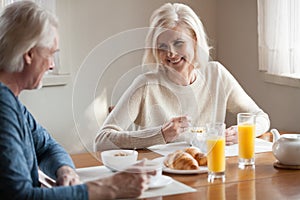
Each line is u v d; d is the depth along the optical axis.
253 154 2.15
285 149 2.10
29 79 1.77
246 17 3.67
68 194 1.61
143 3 3.90
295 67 3.24
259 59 3.46
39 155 2.11
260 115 2.76
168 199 1.73
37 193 1.59
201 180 1.95
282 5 3.24
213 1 4.01
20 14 1.71
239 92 2.76
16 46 1.69
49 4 3.56
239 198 1.74
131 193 1.68
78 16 3.70
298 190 1.82
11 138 1.62
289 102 3.30
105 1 3.78
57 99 3.69
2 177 1.57
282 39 3.27
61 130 3.71
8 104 1.66
